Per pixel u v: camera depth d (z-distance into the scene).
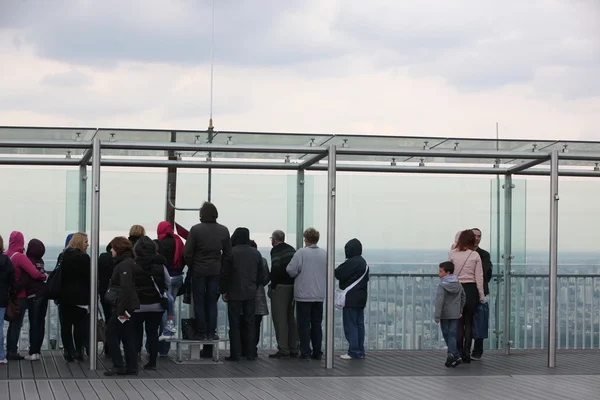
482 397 10.16
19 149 13.12
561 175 15.26
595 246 15.41
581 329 15.40
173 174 14.05
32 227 13.68
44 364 12.37
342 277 13.69
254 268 13.14
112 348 11.41
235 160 14.20
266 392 10.30
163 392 10.16
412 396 10.17
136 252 11.77
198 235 12.73
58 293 12.30
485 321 13.73
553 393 10.51
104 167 13.87
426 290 14.94
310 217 14.46
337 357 13.87
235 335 13.11
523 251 15.01
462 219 14.97
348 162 14.72
